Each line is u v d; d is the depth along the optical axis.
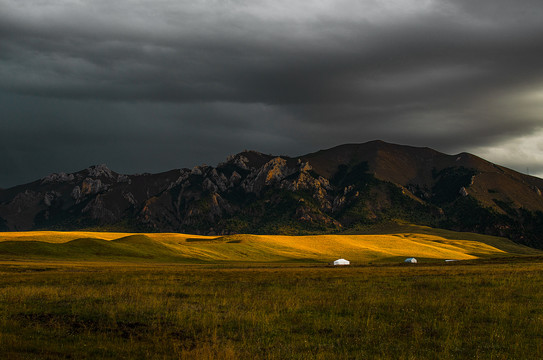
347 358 20.34
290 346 22.02
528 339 23.22
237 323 26.52
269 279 51.03
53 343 21.89
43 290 37.97
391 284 44.41
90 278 51.72
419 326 25.80
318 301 33.62
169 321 27.08
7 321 25.92
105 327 25.45
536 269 56.84
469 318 27.78
